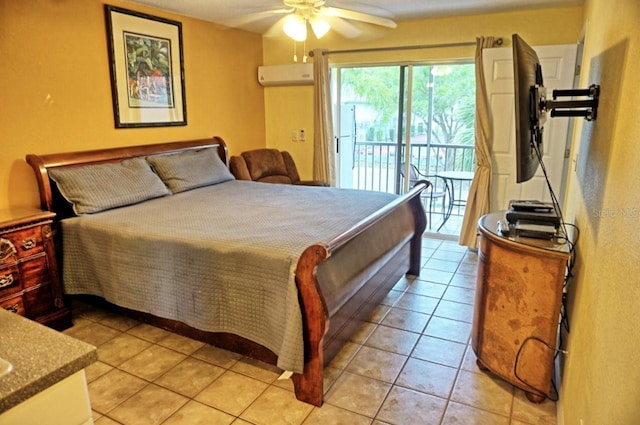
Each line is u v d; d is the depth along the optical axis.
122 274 2.67
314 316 2.05
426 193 5.34
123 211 3.10
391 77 5.18
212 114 4.72
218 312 2.36
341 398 2.23
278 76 5.19
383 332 2.89
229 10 4.04
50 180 3.08
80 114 3.43
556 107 1.91
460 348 2.69
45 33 3.13
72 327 2.98
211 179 4.12
